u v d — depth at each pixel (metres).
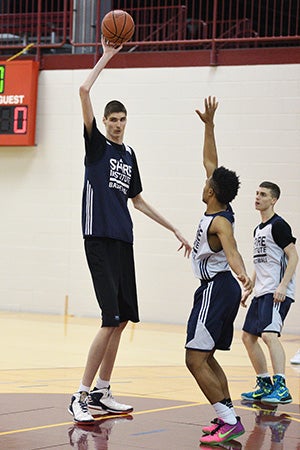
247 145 22.08
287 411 9.84
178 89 22.81
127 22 9.40
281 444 7.84
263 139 21.97
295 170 21.66
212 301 8.04
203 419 8.98
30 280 24.12
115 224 8.92
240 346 17.69
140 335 19.33
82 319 22.72
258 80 22.05
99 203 8.92
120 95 23.34
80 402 8.58
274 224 10.85
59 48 25.23
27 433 7.89
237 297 8.14
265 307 10.73
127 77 23.31
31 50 26.28
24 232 24.22
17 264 24.25
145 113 23.08
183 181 22.67
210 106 9.66
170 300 22.69
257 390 10.70
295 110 21.73
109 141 9.15
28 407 9.31
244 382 12.39
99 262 8.84
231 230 7.97
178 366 14.02
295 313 21.34
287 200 21.69
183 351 16.44
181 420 8.89
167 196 22.80
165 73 22.92
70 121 23.88
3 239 24.41
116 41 9.38
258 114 22.02
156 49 26.03
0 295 24.42
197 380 7.97
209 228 8.05
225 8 29.92
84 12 24.42
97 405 9.23
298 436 8.28
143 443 7.67
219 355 15.95
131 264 9.20
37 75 24.11
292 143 21.73
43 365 13.44
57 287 23.88
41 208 24.08
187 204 22.62
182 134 22.73
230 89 22.30
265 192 11.00
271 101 21.92
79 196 23.72
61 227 23.88
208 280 8.14
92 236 8.87
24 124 23.86
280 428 8.68
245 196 22.00
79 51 24.66
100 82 23.55
